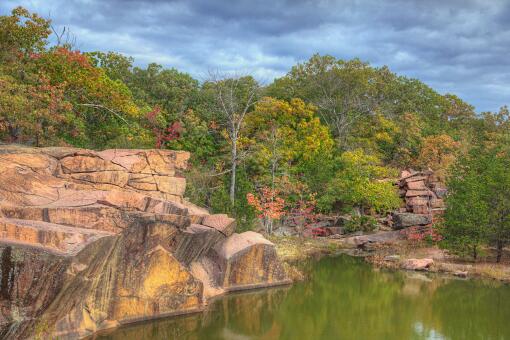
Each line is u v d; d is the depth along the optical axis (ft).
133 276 67.67
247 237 95.50
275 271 97.30
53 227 56.34
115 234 60.08
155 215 68.59
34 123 99.40
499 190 122.11
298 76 228.43
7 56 107.65
